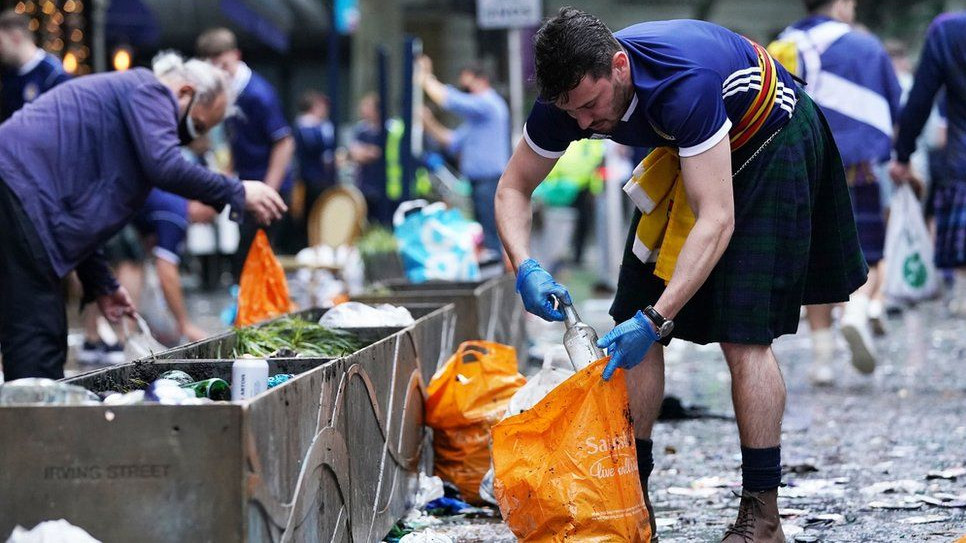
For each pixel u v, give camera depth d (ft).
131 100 37.73
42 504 21.75
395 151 118.21
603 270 110.63
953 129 69.26
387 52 93.86
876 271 60.85
